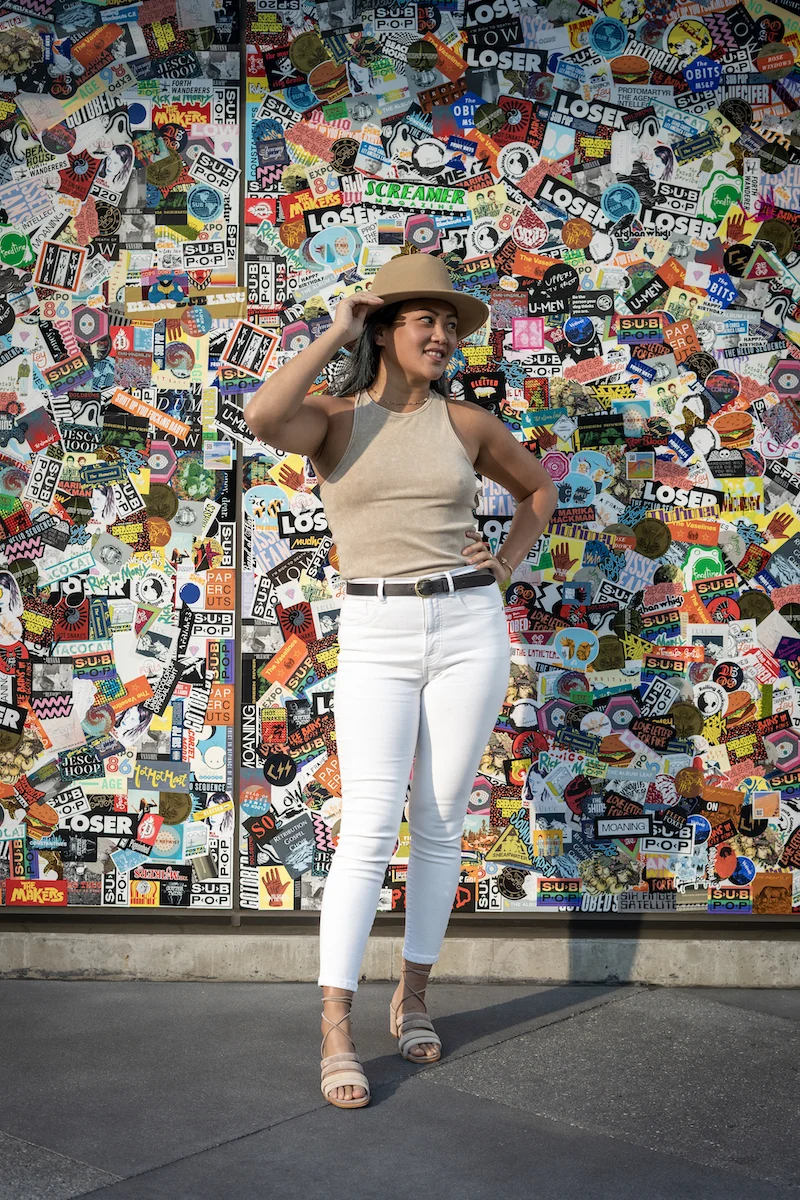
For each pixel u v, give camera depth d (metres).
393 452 2.80
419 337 2.80
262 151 3.43
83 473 3.49
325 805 3.49
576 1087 2.77
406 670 2.81
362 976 3.49
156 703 3.50
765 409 3.52
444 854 2.94
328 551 3.47
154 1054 2.92
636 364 3.50
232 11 3.42
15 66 3.45
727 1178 2.35
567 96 3.45
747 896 3.53
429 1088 2.75
